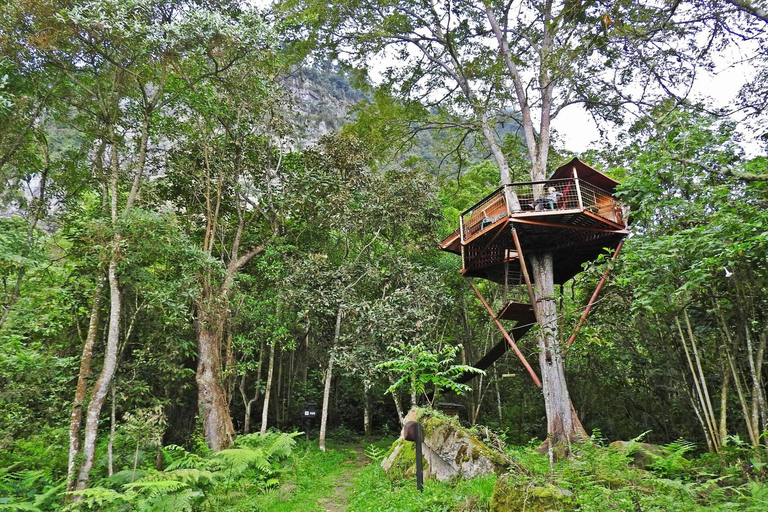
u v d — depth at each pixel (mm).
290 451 10844
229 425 12516
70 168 12961
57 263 11773
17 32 9883
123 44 10219
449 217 20109
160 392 13797
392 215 15570
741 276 8625
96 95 11609
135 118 12898
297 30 16062
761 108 6930
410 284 14992
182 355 13938
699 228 6723
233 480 8992
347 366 13594
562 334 10195
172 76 13172
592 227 10984
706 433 9984
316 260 14703
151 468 9172
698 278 6523
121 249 9867
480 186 23734
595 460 5352
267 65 14336
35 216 11539
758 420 8312
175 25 10211
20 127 11258
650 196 7660
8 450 9516
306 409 15227
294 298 14016
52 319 10625
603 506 4137
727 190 6969
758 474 5617
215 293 13234
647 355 13945
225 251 15414
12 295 9688
